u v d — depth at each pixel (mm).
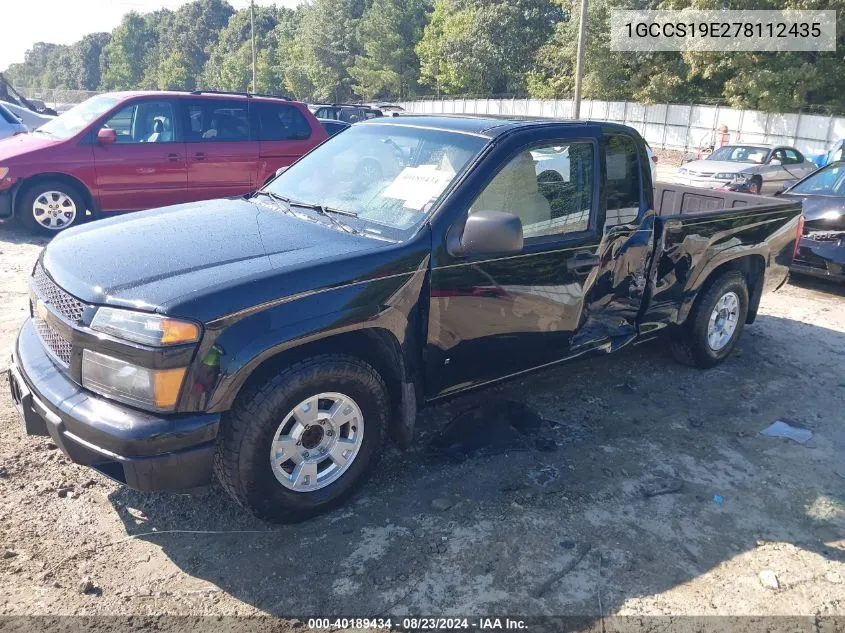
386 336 3330
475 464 3861
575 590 2936
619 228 4305
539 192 3883
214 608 2752
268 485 3039
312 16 72062
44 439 3891
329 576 2953
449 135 3908
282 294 2939
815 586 3033
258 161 9516
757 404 4852
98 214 8914
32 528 3152
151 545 3102
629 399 4828
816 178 8695
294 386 2984
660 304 4793
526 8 48969
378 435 3414
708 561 3164
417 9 61062
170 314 2713
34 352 3264
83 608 2713
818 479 3908
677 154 32594
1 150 8875
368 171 4008
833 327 6680
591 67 37406
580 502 3553
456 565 3049
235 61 88312
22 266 7488
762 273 5539
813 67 27547
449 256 3447
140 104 8938
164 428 2734
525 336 3914
